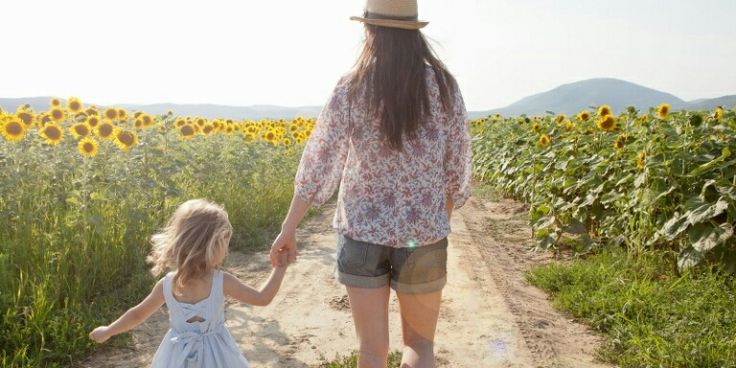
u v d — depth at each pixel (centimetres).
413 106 245
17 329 400
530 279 609
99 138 679
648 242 610
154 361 281
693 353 390
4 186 584
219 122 1227
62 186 648
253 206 895
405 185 249
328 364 407
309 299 557
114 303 504
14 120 642
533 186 941
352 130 253
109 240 571
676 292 516
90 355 414
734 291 507
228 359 282
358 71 253
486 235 866
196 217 279
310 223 942
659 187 618
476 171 1730
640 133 710
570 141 902
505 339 452
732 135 641
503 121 1952
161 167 712
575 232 729
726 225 551
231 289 283
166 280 282
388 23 250
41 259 509
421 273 254
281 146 1268
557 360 416
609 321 475
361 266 252
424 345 268
